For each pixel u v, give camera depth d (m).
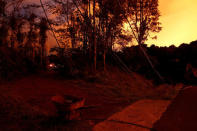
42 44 19.56
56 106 4.60
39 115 5.21
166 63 18.12
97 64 17.86
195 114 5.29
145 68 18.05
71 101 4.91
